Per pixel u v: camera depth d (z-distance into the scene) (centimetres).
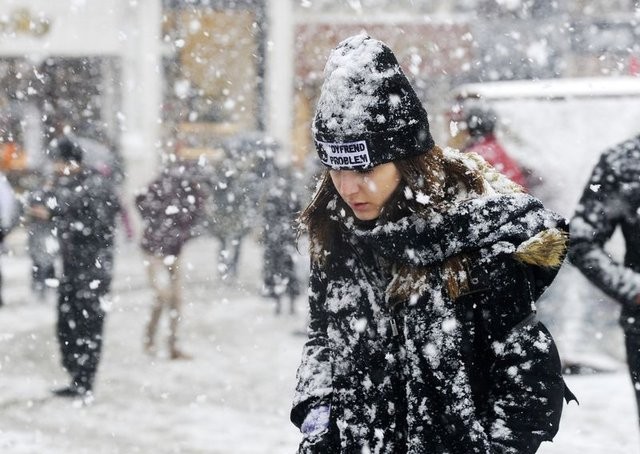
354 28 5550
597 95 2167
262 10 5531
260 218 3512
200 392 1953
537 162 2164
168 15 5422
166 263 2238
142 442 1602
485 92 2236
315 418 657
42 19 5197
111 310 2894
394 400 616
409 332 600
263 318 2820
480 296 597
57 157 2047
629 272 1037
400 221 598
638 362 1027
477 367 606
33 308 3036
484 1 4753
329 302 636
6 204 2547
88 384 1945
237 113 5462
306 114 5678
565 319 2147
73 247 1948
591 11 4669
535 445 596
